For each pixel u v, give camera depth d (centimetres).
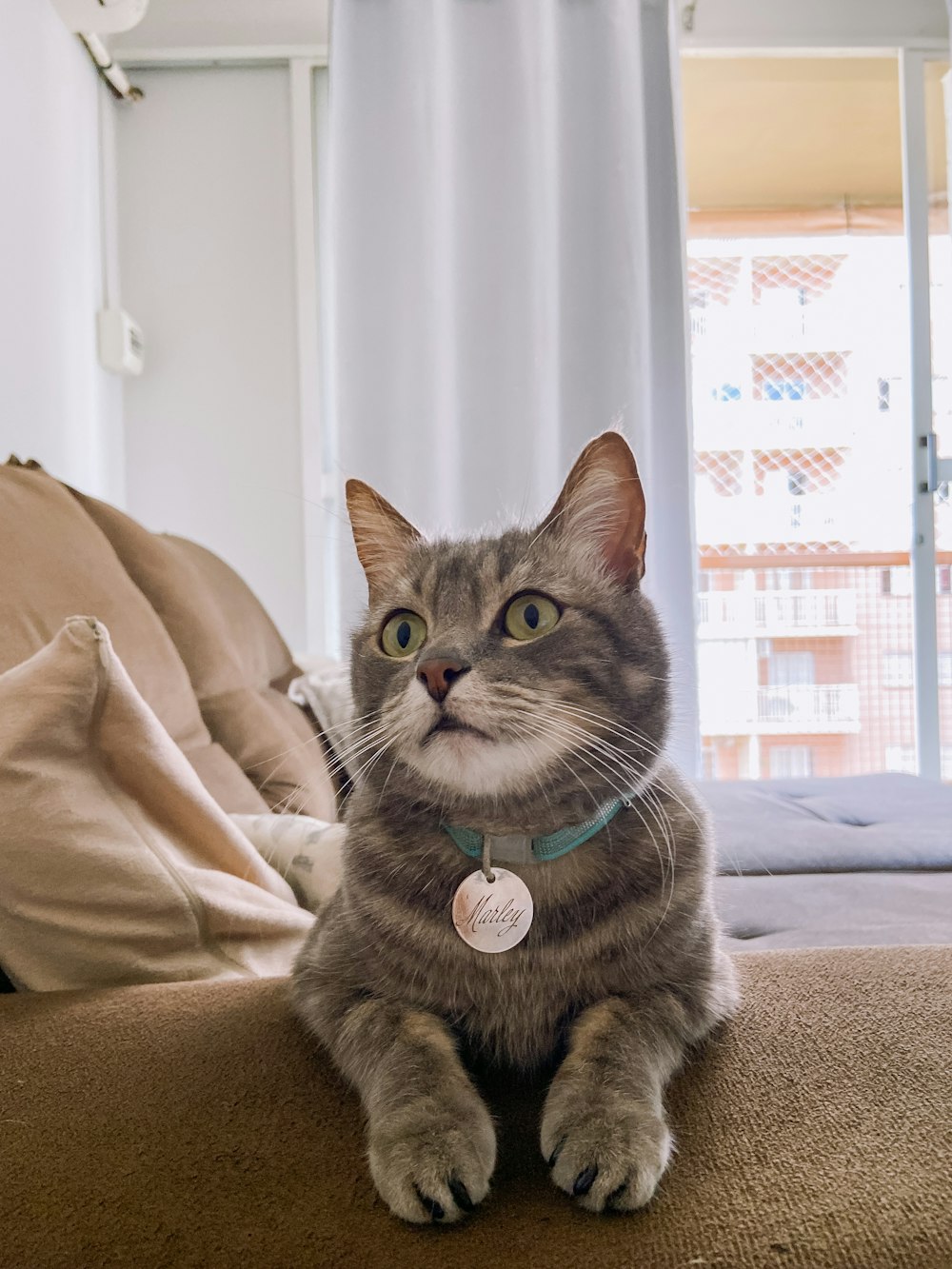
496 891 74
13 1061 67
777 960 85
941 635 326
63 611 118
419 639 88
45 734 86
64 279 226
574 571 88
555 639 82
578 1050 68
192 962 91
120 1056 69
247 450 279
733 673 400
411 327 258
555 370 256
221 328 278
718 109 333
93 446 249
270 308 278
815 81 317
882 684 398
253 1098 64
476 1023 76
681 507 261
